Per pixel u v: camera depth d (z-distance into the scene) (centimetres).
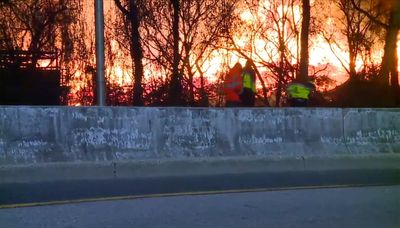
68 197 818
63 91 1941
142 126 1060
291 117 1167
